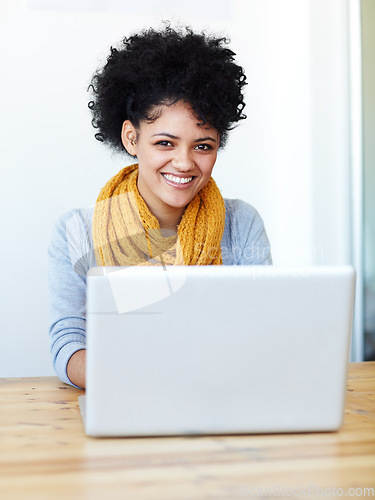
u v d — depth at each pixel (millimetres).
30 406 1160
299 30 3127
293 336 962
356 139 3137
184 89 1410
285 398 973
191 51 1458
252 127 3141
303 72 3143
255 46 3115
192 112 1443
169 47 1453
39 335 2873
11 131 2832
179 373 951
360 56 3105
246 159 3146
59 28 2854
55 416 1092
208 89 1427
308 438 973
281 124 3160
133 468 847
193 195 1563
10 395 1245
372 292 3105
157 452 907
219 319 947
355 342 3119
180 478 815
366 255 3127
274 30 3121
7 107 2822
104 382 944
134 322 937
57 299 1499
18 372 2859
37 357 2875
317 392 978
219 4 3023
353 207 3162
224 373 957
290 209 3184
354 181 3150
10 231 2846
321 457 893
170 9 2955
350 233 3180
